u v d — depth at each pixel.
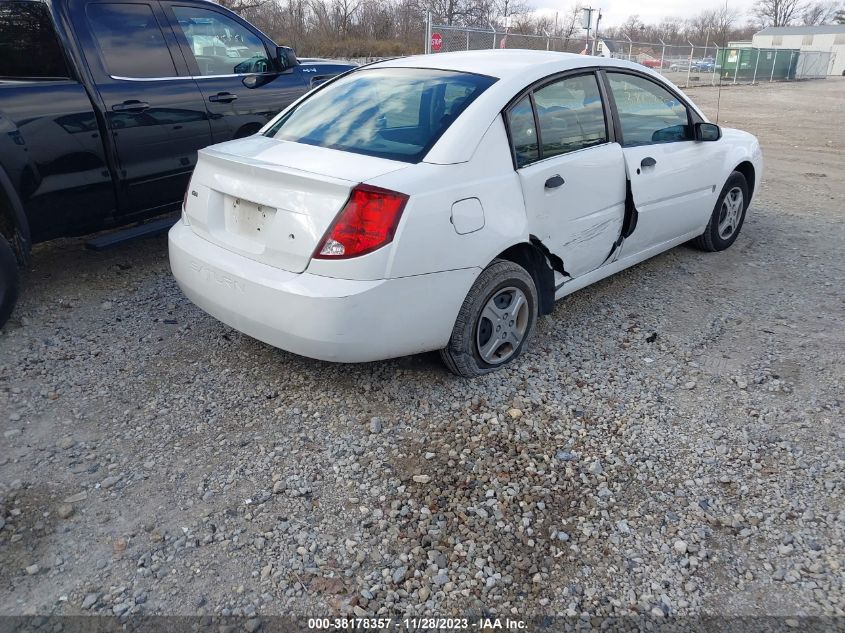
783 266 5.45
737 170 5.72
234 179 3.33
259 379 3.66
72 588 2.34
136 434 3.18
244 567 2.45
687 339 4.17
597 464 2.99
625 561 2.51
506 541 2.59
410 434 3.20
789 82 38.47
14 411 3.33
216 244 3.42
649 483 2.90
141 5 5.02
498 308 3.58
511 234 3.41
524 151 3.58
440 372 3.72
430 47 17.22
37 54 4.50
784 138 13.84
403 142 3.35
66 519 2.64
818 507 2.76
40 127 4.20
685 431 3.25
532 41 21.48
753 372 3.78
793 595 2.36
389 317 3.03
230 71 5.68
